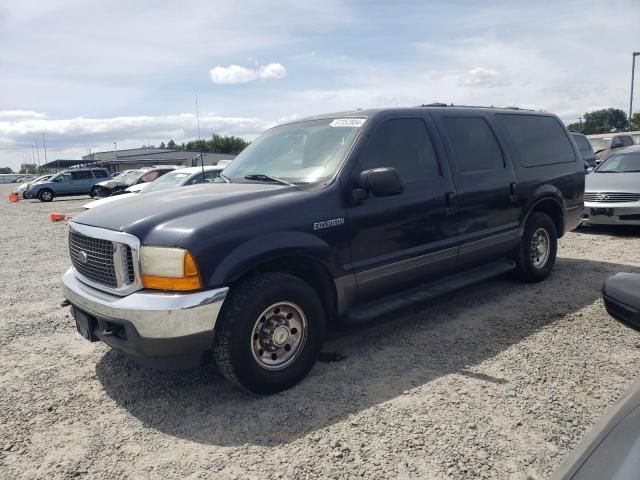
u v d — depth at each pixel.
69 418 3.29
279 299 3.38
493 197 5.03
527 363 3.76
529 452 2.68
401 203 4.16
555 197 5.85
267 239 3.34
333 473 2.59
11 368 4.11
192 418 3.22
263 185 3.96
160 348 3.05
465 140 4.97
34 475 2.71
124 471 2.71
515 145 5.51
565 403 3.16
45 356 4.35
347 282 3.83
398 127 4.37
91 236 3.42
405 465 2.62
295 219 3.51
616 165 9.83
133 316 3.04
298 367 3.54
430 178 4.46
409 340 4.32
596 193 8.77
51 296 6.39
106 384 3.76
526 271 5.64
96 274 3.47
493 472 2.53
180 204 3.47
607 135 20.50
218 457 2.79
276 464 2.69
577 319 4.64
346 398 3.36
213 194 3.69
